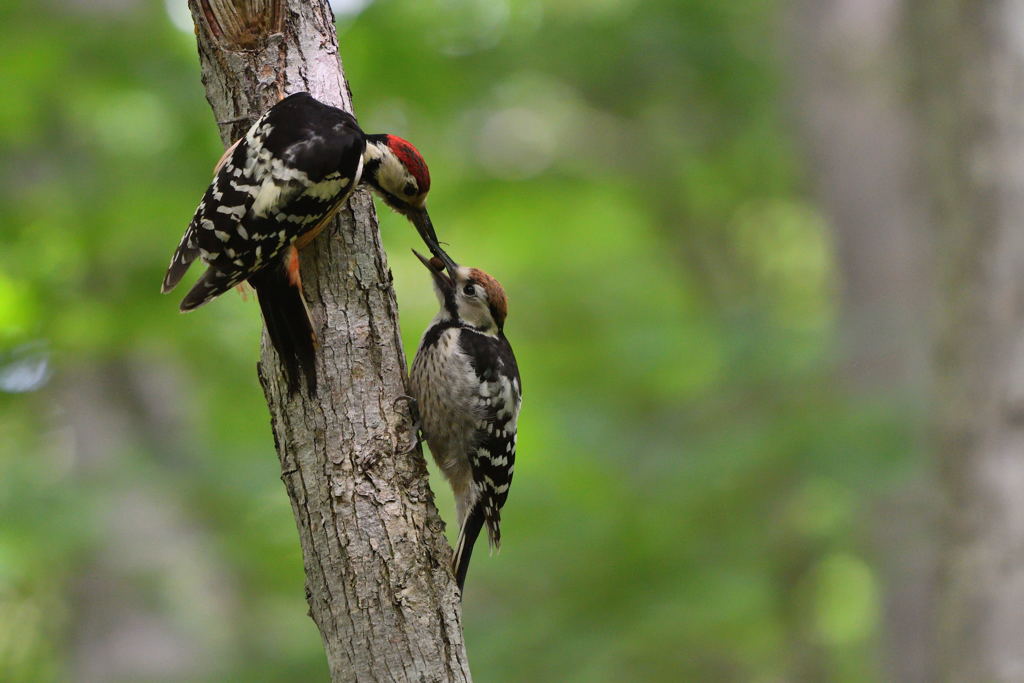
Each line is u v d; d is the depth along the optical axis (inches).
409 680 226.8
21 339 532.7
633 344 552.7
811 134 635.5
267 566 577.6
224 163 249.1
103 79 552.7
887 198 594.9
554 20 767.1
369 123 655.8
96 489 529.7
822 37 637.3
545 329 778.2
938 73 432.8
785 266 899.4
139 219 529.0
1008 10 412.8
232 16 252.2
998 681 386.9
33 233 534.6
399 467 236.7
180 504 553.0
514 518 515.5
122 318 533.6
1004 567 392.2
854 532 528.1
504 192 756.0
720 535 500.1
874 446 461.1
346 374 238.8
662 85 785.6
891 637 520.4
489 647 477.4
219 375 595.2
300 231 240.2
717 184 865.5
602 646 462.6
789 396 525.0
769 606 522.6
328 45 258.8
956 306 413.7
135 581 542.6
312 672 528.1
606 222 831.1
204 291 246.8
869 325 535.5
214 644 557.6
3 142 553.6
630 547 489.1
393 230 586.6
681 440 515.5
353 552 230.7
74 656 573.9
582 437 523.5
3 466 529.0
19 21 551.2
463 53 721.0
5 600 572.1
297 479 235.9
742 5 751.1
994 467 398.3
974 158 411.8
